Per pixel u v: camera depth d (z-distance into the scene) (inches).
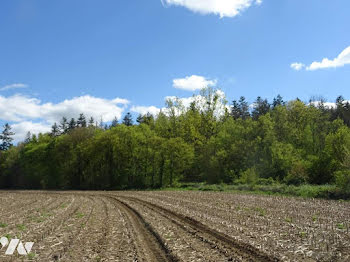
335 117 2871.6
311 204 940.6
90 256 431.2
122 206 1065.5
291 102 2425.0
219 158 2048.5
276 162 1829.5
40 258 428.5
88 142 2566.4
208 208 892.0
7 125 4461.1
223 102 2561.5
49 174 2792.8
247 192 1448.1
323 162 1615.4
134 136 2358.5
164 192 1641.2
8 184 3230.8
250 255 410.3
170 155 2204.7
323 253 408.8
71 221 737.0
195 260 394.9
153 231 589.0
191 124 2486.5
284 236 507.8
